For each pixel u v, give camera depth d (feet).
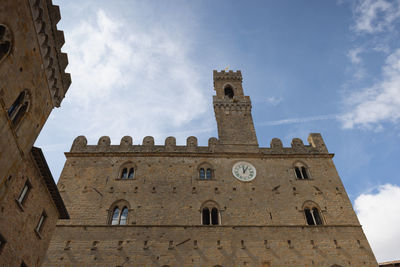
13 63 59.77
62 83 80.53
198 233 103.40
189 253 97.76
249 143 136.87
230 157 130.00
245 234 103.96
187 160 127.85
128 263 94.43
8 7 56.39
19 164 66.85
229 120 146.92
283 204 114.11
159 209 110.11
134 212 108.88
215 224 108.58
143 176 120.88
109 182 118.52
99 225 104.17
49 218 82.17
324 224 109.19
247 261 96.78
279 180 122.31
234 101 155.43
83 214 107.76
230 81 172.96
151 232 102.94
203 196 115.14
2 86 57.06
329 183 122.72
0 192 60.54
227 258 97.19
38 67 69.15
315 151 136.05
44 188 78.64
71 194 113.91
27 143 68.54
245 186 119.55
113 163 125.80
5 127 59.47
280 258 98.02
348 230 107.45
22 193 69.92
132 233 102.32
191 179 120.67
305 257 98.68
